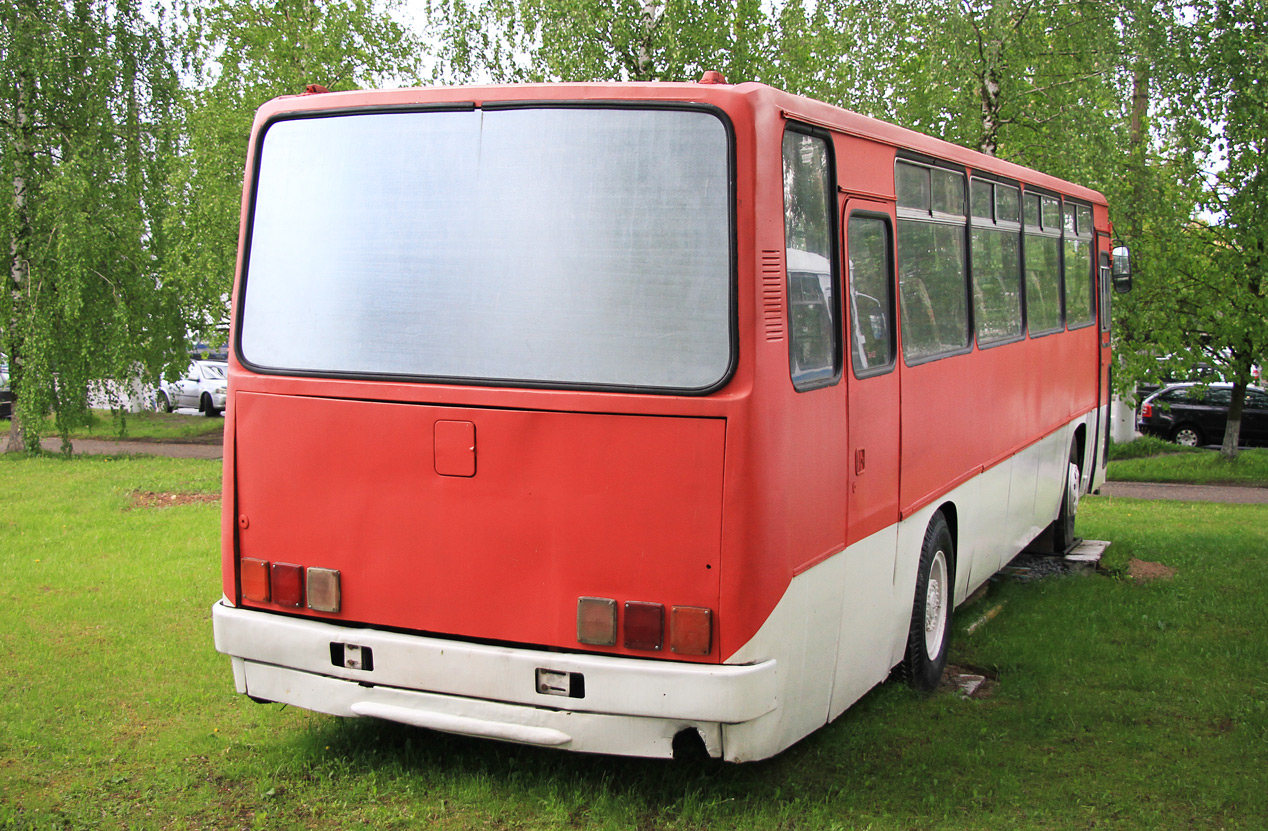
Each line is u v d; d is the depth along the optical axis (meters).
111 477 15.17
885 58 18.00
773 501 4.08
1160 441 25.41
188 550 9.70
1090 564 9.84
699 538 4.04
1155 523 13.30
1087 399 10.88
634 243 4.15
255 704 5.69
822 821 4.40
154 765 4.83
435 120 4.43
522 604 4.27
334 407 4.53
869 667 5.27
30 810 4.32
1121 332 21.98
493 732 4.26
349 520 4.52
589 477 4.15
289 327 4.64
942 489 6.21
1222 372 21.47
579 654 4.19
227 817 4.34
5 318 19.03
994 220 7.42
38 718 5.37
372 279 4.50
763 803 4.59
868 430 5.04
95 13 19.42
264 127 4.72
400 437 4.42
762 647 4.09
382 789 4.64
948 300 6.40
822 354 4.59
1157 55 17.33
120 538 10.30
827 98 16.95
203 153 17.48
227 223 17.31
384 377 4.45
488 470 4.28
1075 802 4.71
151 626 7.10
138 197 19.61
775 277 4.13
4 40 18.41
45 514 11.79
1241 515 14.50
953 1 16.73
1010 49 17.11
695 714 4.00
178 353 21.30
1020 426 8.20
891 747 5.32
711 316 4.06
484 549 4.30
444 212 4.39
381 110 4.51
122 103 19.44
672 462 4.06
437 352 4.38
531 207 4.27
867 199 5.12
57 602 7.66
